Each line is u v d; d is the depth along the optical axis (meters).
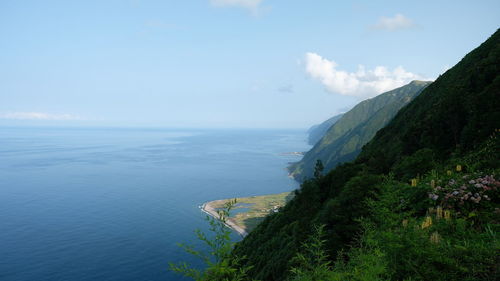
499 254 8.66
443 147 44.62
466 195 14.10
